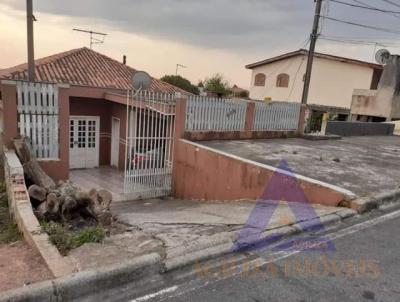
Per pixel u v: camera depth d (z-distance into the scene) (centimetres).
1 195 671
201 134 1073
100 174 1435
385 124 1781
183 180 993
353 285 329
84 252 349
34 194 556
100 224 506
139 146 1003
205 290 308
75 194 562
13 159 710
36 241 369
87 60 1831
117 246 372
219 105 1099
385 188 645
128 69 1914
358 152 1086
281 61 3000
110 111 1569
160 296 295
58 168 895
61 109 877
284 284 325
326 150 1078
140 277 315
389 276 348
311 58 1459
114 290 298
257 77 3225
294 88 2903
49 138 877
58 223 509
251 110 1189
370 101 2053
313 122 1588
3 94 806
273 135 1277
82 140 1528
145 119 1031
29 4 1066
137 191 986
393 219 523
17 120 831
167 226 504
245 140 1175
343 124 1560
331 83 2666
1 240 443
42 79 1455
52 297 271
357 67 2519
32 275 302
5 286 283
